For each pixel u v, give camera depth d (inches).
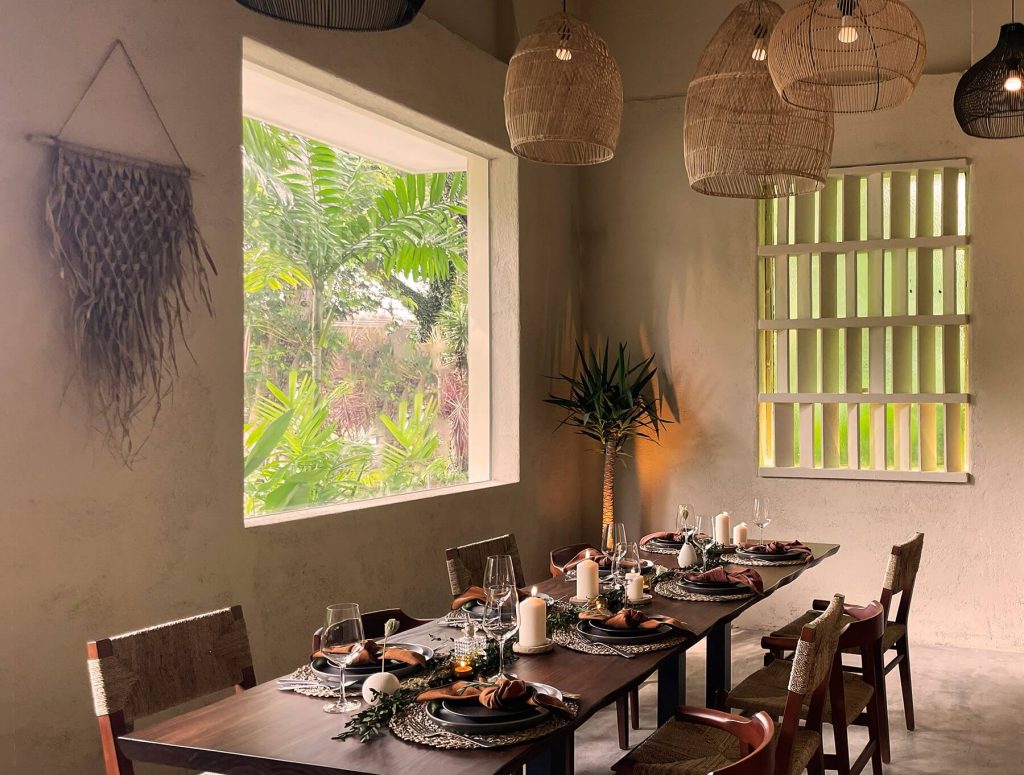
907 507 224.7
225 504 139.9
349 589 167.8
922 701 180.4
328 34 160.6
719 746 104.9
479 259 230.4
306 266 223.3
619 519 253.8
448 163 237.1
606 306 254.7
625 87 253.0
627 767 100.5
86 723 118.0
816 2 106.2
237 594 142.2
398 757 72.0
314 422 222.1
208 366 136.7
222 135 139.5
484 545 149.6
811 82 109.4
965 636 220.1
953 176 225.0
